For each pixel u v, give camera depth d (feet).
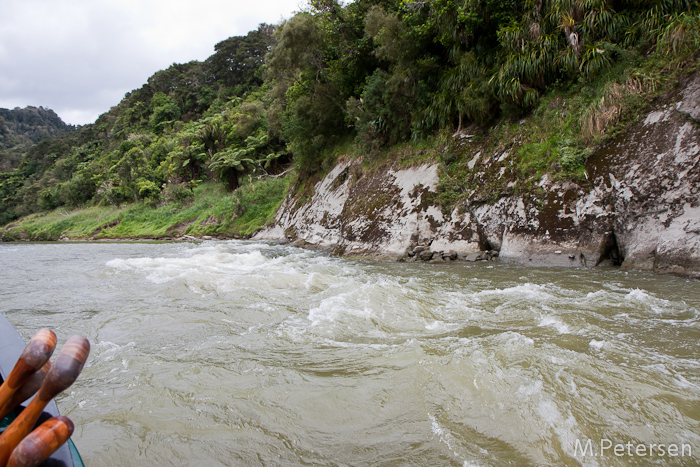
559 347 12.96
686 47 28.32
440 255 37.04
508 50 38.86
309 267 32.71
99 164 178.70
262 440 8.98
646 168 27.99
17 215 182.70
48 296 23.43
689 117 26.78
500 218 35.76
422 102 47.50
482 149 39.81
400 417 9.60
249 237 82.79
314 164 70.23
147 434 9.30
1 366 4.83
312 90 66.90
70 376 2.29
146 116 220.84
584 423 8.95
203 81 223.92
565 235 31.45
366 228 45.55
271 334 15.70
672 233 26.22
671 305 17.92
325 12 62.28
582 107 32.96
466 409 9.68
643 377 10.85
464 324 16.11
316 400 10.50
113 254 52.42
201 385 11.57
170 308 19.51
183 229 97.71
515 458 8.02
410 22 48.16
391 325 16.42
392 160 49.78
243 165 111.55
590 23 33.45
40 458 2.08
